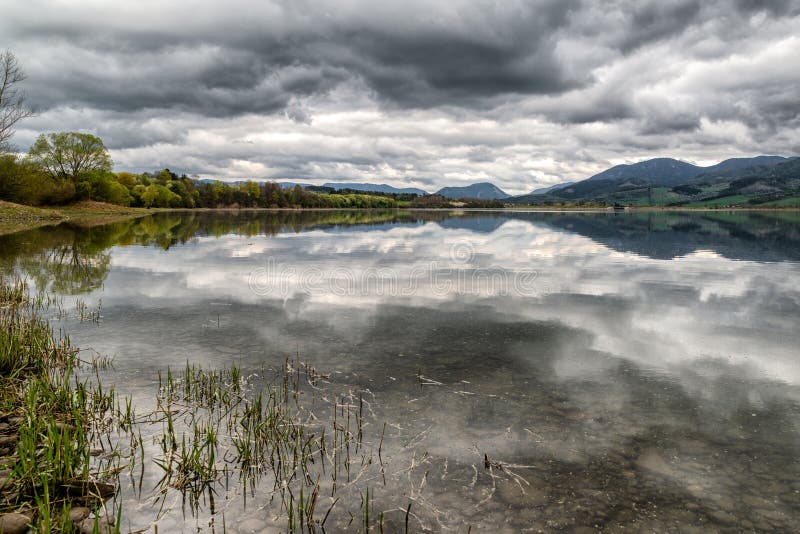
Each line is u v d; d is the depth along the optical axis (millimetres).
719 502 4473
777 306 12555
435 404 6566
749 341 9461
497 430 5832
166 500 4484
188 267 19734
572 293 14352
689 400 6695
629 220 76312
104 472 4871
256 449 5359
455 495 4570
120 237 34406
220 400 6660
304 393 6926
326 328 10398
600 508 4383
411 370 7867
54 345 8602
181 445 5457
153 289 14883
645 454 5305
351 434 5719
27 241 29688
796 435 5715
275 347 9078
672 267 20062
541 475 4898
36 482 4691
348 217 85250
